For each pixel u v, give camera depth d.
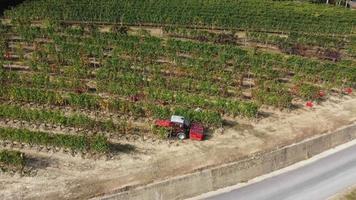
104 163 47.44
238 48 76.88
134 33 83.69
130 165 47.28
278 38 83.38
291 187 47.06
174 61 69.56
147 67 67.62
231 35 83.44
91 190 43.12
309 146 53.34
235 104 58.00
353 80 69.19
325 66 72.12
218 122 54.88
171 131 52.00
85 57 68.56
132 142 51.31
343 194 46.28
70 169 46.16
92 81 64.38
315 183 48.00
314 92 64.12
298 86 65.56
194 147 51.22
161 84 62.88
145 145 50.94
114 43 73.56
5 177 44.53
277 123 58.03
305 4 112.62
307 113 61.44
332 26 93.50
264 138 54.19
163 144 51.34
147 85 63.03
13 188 43.03
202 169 46.81
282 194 45.78
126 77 62.84
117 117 55.94
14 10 86.69
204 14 92.88
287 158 51.28
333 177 49.31
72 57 67.50
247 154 50.25
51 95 56.50
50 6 90.62
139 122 55.25
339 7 114.56
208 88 62.22
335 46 85.56
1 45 69.00
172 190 44.19
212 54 74.00
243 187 46.72
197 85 62.47
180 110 55.44
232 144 52.34
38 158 47.62
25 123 53.47
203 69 67.06
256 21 91.69
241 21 91.50
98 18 88.06
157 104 59.12
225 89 63.09
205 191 45.66
